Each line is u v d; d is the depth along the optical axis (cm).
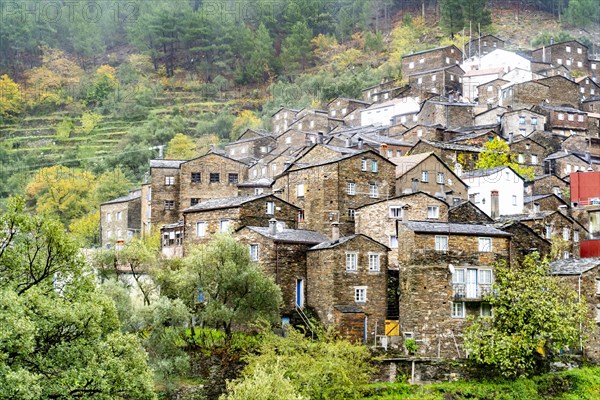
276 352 7669
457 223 9106
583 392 8131
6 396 4897
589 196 12162
